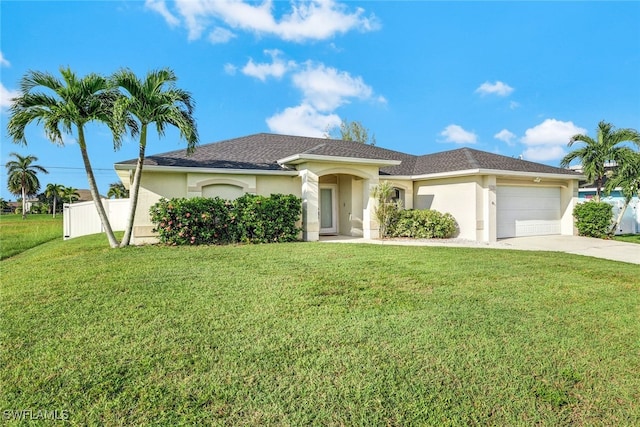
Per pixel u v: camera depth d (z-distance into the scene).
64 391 3.43
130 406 3.20
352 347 4.37
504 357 4.14
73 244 15.02
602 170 20.09
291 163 16.84
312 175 16.09
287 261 10.05
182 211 13.63
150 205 14.52
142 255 11.08
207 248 12.75
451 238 17.62
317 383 3.58
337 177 20.47
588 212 18.73
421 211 17.83
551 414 3.14
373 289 7.02
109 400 3.29
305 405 3.23
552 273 8.62
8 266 10.68
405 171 20.34
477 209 16.88
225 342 4.50
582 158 20.20
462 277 8.10
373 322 5.20
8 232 27.61
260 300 6.26
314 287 7.15
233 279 7.79
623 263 10.29
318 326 5.04
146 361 3.99
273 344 4.44
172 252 11.70
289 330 4.89
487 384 3.58
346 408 3.20
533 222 19.30
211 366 3.90
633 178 17.92
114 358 4.07
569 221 19.88
